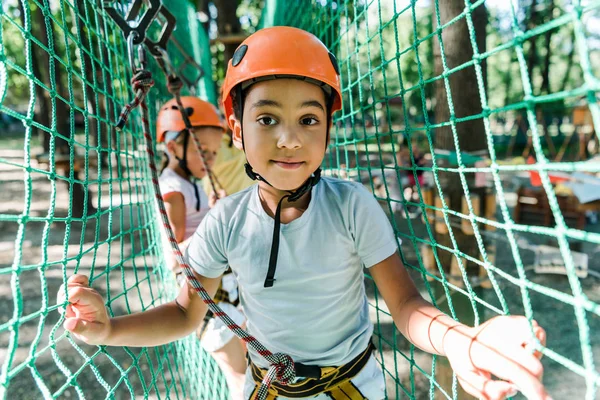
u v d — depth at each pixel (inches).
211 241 57.2
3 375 33.4
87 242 286.0
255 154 48.1
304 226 52.5
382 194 343.6
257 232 54.4
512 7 31.5
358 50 71.8
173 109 103.7
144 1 58.4
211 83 244.7
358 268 55.2
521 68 31.1
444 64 44.2
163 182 99.6
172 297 99.5
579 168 27.6
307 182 50.4
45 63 378.0
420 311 46.3
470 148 99.5
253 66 47.3
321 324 54.1
